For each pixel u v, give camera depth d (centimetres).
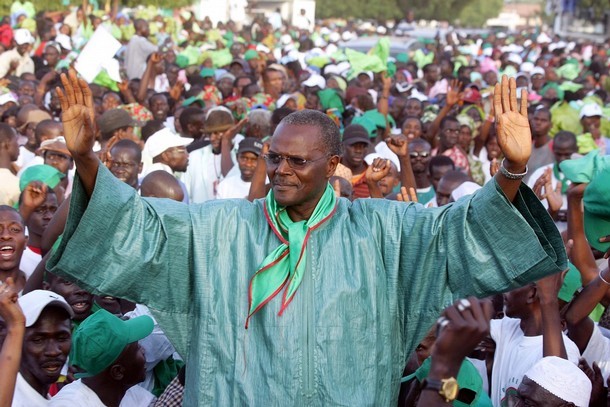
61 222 722
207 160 1185
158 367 657
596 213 674
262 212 464
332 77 2112
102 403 557
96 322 550
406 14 7750
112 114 1178
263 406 434
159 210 452
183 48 3119
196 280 450
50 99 1698
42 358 530
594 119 1523
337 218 460
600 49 3962
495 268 442
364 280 449
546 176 860
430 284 455
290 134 446
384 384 450
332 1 7544
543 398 520
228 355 443
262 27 4444
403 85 2106
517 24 11300
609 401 595
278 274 446
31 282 690
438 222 453
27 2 3266
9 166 1018
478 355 652
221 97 1944
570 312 646
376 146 1275
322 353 439
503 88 430
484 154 1409
